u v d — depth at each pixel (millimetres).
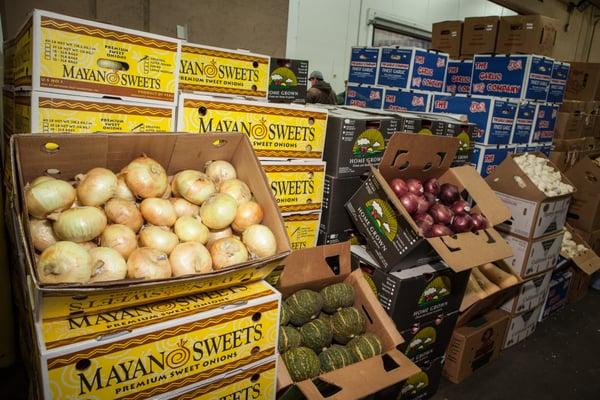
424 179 2270
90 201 1148
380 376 1552
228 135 1444
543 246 2711
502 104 3064
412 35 6559
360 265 2031
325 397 1410
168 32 3447
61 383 940
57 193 1060
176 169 1465
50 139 1140
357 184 2119
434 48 4078
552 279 3201
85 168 1276
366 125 2072
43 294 881
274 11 4105
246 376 1264
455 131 2605
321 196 1990
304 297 1762
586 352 2857
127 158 1334
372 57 3482
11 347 2145
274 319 1282
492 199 2213
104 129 1421
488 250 1882
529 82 3234
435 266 2002
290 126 1819
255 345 1259
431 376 2207
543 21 3234
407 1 6254
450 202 2152
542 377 2543
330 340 1779
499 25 3512
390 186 2041
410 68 3197
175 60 1538
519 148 3369
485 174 3133
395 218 1838
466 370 2434
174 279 1027
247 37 3988
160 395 1094
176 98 1566
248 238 1307
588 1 8430
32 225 1056
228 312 1168
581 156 4484
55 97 1315
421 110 3301
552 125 3695
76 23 1319
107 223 1171
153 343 1050
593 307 3531
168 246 1177
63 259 951
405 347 1967
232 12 3811
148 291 1045
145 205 1223
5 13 2672
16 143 1081
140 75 1473
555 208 2674
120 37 1407
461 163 2707
